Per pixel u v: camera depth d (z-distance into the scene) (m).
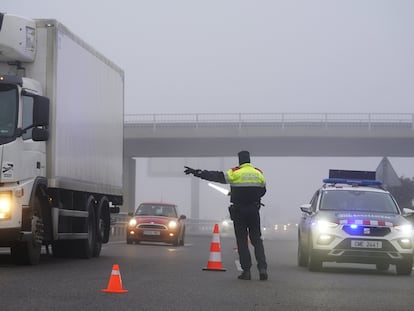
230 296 10.90
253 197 13.70
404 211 17.14
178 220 29.58
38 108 14.95
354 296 11.27
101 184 19.66
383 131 57.03
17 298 10.06
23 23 15.47
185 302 10.11
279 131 57.34
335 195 17.39
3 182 14.37
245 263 13.64
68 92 16.78
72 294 10.62
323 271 16.41
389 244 15.78
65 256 18.73
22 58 15.55
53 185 15.83
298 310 9.57
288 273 15.52
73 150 17.16
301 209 17.41
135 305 9.67
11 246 15.20
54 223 16.14
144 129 57.16
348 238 15.84
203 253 22.88
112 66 20.94
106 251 22.66
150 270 15.12
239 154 14.05
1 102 14.70
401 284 13.55
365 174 19.58
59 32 16.12
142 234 28.70
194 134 57.25
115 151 21.27
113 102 21.03
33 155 15.11
